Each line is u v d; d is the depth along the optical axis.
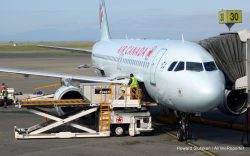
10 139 19.34
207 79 17.08
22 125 22.95
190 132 21.12
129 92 20.42
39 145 18.09
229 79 20.34
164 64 19.22
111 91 20.55
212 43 21.27
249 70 20.11
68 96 21.86
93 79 25.44
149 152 16.89
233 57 20.59
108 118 19.92
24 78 51.66
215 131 21.39
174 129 21.94
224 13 30.73
